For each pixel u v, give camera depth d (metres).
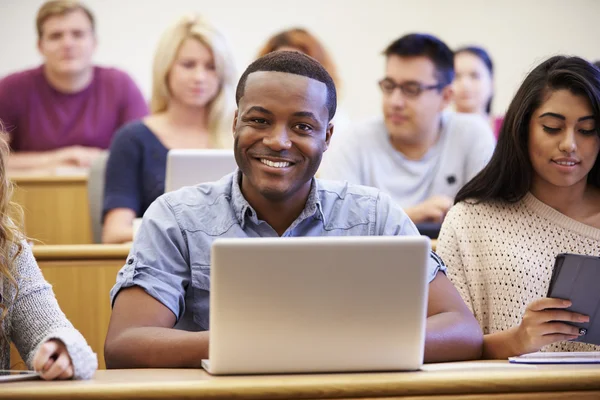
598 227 2.48
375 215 2.25
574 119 2.35
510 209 2.52
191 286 2.15
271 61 2.07
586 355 2.01
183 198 2.23
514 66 7.20
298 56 2.08
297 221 2.17
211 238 2.17
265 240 1.66
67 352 1.69
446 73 3.89
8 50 6.65
